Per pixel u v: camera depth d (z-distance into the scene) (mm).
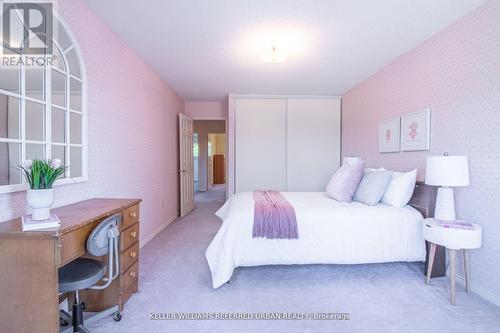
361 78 4117
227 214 2592
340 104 5172
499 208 2014
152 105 3705
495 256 2043
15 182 1607
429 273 2330
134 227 2102
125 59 2842
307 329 1729
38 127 1777
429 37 2721
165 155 4355
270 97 5090
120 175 2748
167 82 4309
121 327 1744
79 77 2104
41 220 1388
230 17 2328
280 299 2098
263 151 5129
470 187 2258
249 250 2336
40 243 1280
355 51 3078
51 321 1295
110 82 2533
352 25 2471
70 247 1381
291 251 2365
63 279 1399
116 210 1796
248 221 2363
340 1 2098
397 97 3309
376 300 2086
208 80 4207
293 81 4273
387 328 1741
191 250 3217
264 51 2904
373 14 2283
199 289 2252
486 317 1863
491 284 2076
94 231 1454
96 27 2291
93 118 2262
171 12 2248
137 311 1925
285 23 2432
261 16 2314
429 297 2129
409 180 2633
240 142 5102
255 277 2477
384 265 2738
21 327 1303
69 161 2025
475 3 2123
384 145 3572
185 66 3559
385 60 3371
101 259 1873
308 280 2420
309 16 2312
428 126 2736
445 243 2031
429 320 1827
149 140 3592
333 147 5176
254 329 1727
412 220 2455
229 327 1747
